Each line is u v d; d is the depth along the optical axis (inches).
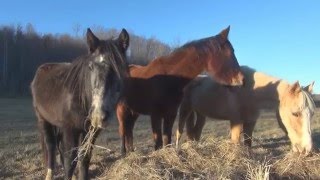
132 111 99.2
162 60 94.7
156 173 63.2
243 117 95.9
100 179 66.9
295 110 81.1
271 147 130.6
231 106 95.8
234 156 71.4
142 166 66.0
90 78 65.0
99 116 63.2
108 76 63.3
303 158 74.5
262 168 66.5
